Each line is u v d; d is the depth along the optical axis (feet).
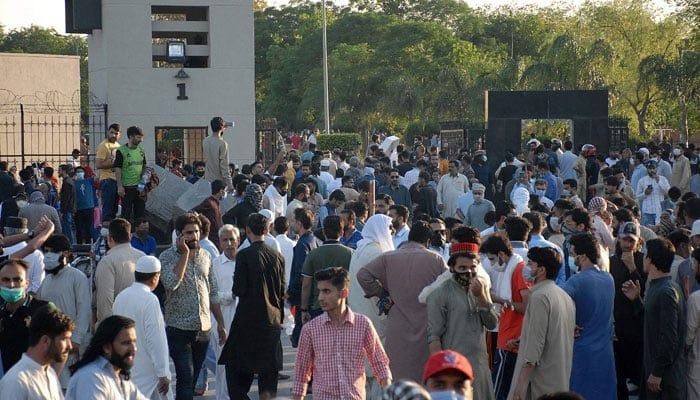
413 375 34.47
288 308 52.24
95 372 25.17
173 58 115.44
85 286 39.29
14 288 30.78
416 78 283.59
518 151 120.26
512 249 36.88
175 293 38.58
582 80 190.60
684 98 179.93
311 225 48.80
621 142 127.44
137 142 67.15
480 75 260.21
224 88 118.73
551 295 31.35
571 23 246.06
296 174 86.69
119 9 116.16
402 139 274.98
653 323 33.96
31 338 24.88
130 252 39.63
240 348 38.81
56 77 132.26
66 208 85.35
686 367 34.55
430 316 32.37
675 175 97.45
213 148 72.69
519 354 31.73
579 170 97.40
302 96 311.27
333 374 29.19
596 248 34.04
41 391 24.62
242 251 39.09
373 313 39.88
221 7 118.42
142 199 67.31
